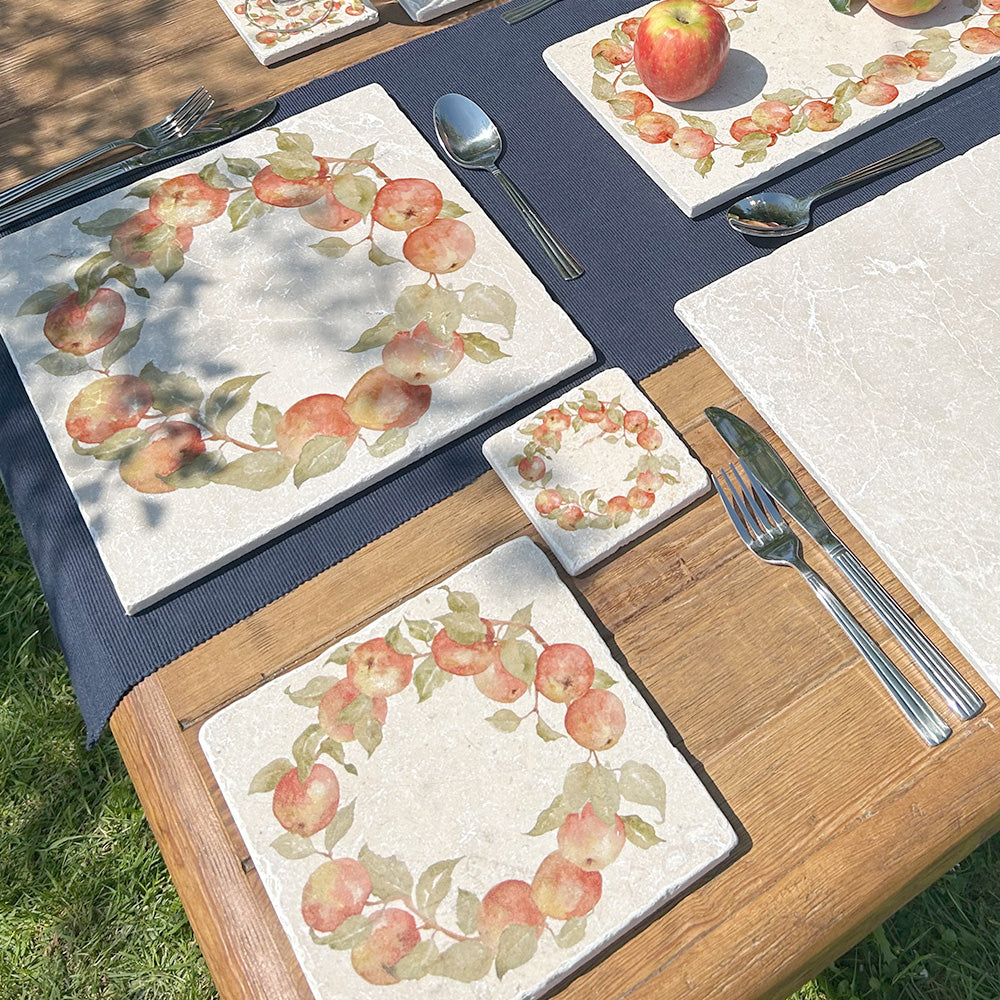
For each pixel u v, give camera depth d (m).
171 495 0.95
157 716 0.88
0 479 1.06
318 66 1.31
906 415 0.97
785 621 0.90
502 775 0.81
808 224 1.13
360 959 0.75
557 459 0.97
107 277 1.08
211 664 0.90
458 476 0.98
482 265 1.08
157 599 0.92
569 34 1.33
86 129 1.26
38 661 1.88
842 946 0.82
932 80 1.21
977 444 0.95
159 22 1.36
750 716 0.86
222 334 1.04
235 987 0.77
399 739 0.83
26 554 1.99
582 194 1.18
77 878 1.69
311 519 0.96
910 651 0.87
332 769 0.82
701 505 0.96
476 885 0.77
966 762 0.83
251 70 1.31
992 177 1.12
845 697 0.86
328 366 1.02
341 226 1.11
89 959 1.63
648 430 0.98
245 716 0.85
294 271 1.08
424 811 0.80
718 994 0.75
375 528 0.96
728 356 1.02
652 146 1.18
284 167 1.16
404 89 1.28
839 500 0.93
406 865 0.78
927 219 1.09
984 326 1.02
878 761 0.83
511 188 1.17
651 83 1.18
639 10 1.31
